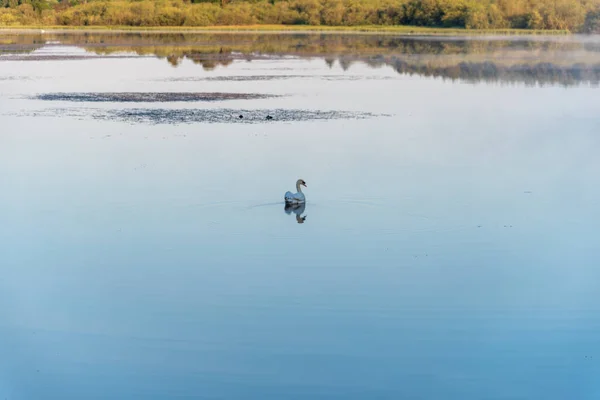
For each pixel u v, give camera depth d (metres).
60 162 24.86
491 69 54.69
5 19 107.19
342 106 36.50
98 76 50.25
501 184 22.11
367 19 100.56
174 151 26.19
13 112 34.81
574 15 89.31
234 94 40.81
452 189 21.47
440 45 74.81
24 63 58.97
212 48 72.62
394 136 28.86
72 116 33.62
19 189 21.89
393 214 19.25
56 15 107.62
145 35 91.00
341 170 23.47
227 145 27.08
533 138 28.66
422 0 97.94
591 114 34.50
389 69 54.94
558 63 58.72
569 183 22.25
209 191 21.22
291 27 99.38
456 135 29.17
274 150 26.23
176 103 37.50
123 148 26.73
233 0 108.00
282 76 50.12
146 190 21.48
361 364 12.20
